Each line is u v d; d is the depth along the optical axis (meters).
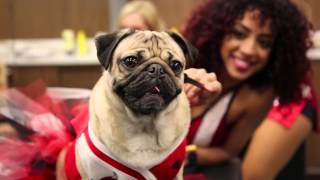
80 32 3.51
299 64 1.55
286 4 1.53
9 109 1.19
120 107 0.89
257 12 1.48
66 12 3.62
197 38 1.58
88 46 3.53
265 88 1.60
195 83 1.18
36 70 3.17
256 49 1.51
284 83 1.56
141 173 0.91
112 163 0.90
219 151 1.54
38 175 1.06
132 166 0.90
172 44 0.95
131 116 0.89
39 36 3.66
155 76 0.87
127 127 0.90
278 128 1.56
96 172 0.91
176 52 0.94
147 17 2.49
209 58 1.57
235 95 1.56
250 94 1.58
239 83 1.58
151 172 0.92
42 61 3.16
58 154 1.06
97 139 0.90
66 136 1.09
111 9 3.54
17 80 2.94
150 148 0.91
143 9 2.51
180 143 0.95
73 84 3.14
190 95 1.22
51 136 1.09
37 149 1.08
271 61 1.57
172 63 0.92
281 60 1.54
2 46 3.54
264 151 1.54
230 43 1.53
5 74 1.99
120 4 3.54
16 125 1.15
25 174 1.05
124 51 0.90
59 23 3.64
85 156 0.90
